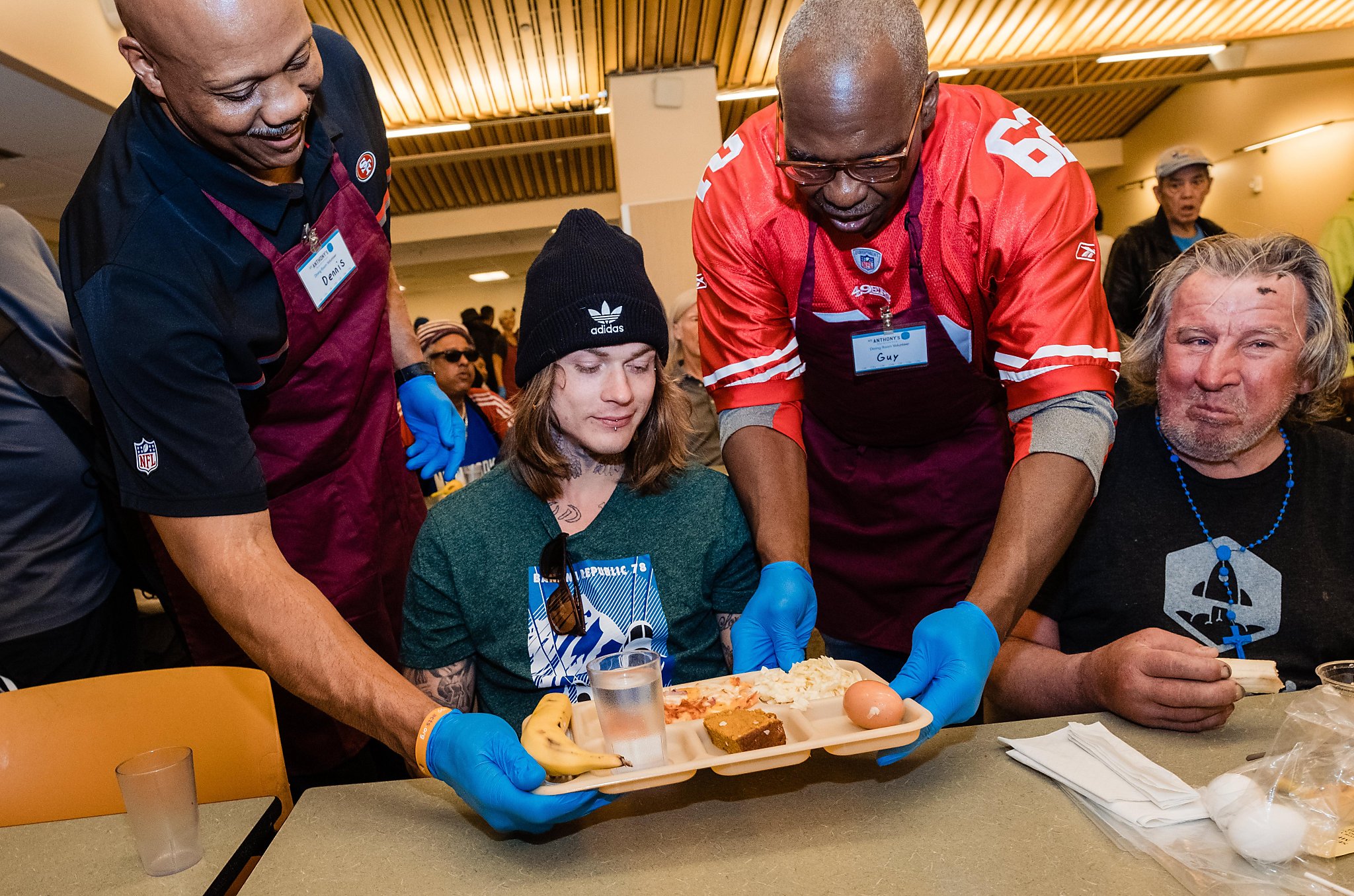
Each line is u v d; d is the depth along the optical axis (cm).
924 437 164
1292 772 84
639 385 130
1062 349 126
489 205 1187
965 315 145
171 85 108
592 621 132
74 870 97
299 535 157
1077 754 98
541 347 127
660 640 134
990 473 163
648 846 88
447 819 97
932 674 106
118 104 496
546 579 131
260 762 129
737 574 144
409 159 893
